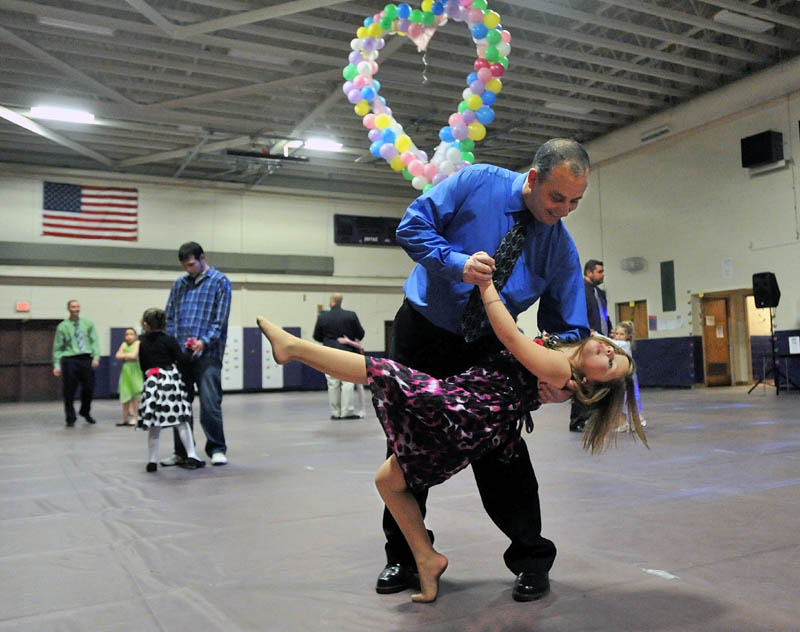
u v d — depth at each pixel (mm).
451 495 3430
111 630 1741
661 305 14711
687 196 14086
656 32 10922
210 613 1852
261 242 18812
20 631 1742
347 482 3949
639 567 2164
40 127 14148
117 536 2756
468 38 11547
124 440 6738
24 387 16469
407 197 20578
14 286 16344
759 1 11055
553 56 12609
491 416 1790
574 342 1933
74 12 9672
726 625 1670
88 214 16969
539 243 1956
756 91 12344
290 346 1802
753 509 2934
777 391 11227
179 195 17984
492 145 16453
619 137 15344
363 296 19984
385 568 2076
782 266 12305
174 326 4781
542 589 1906
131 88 12812
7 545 2633
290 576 2176
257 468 4582
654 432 6035
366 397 13117
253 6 9969
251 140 15484
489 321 1883
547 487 3559
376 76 12297
